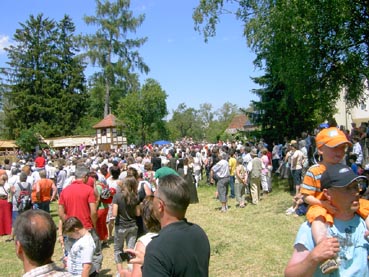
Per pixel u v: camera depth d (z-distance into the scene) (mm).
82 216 6465
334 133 2809
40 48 59562
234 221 11500
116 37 47125
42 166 17344
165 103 45312
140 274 3203
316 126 20406
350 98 15188
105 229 9359
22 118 57844
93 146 44344
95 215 6590
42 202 10953
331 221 2404
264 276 6883
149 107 44719
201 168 22281
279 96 20922
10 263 8852
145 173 11867
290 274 2309
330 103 14992
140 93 44969
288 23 12758
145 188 7352
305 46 13016
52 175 16703
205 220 11922
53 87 58562
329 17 12766
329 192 2410
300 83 14047
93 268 5488
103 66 47656
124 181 6895
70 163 18578
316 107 15984
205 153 22953
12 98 58250
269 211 12461
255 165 13906
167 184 2871
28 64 59750
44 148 46031
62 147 51250
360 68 13852
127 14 47344
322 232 2340
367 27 14031
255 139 22047
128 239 6824
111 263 8336
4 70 59188
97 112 62719
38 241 2377
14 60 59156
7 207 11594
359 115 36469
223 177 13203
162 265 2598
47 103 57938
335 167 2465
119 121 43875
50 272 2422
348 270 2334
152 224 3566
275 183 17641
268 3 14289
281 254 7988
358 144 13305
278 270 7102
